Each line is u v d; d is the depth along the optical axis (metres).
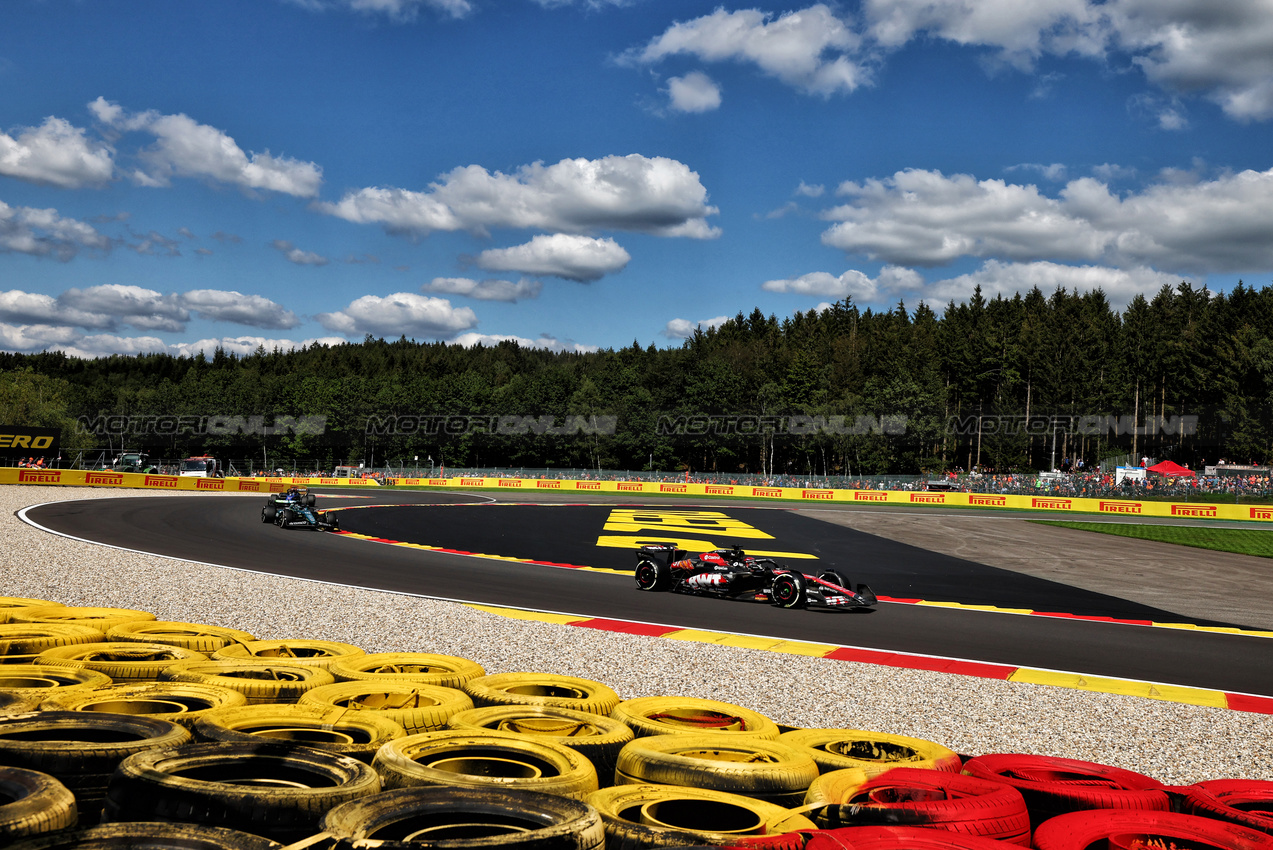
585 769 3.67
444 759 3.88
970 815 3.36
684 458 99.94
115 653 6.15
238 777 3.42
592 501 51.25
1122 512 51.81
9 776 2.98
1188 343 94.38
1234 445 79.56
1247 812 3.61
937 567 21.50
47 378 94.50
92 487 40.88
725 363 106.19
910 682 8.58
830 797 3.57
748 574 14.71
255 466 95.38
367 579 15.12
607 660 8.89
